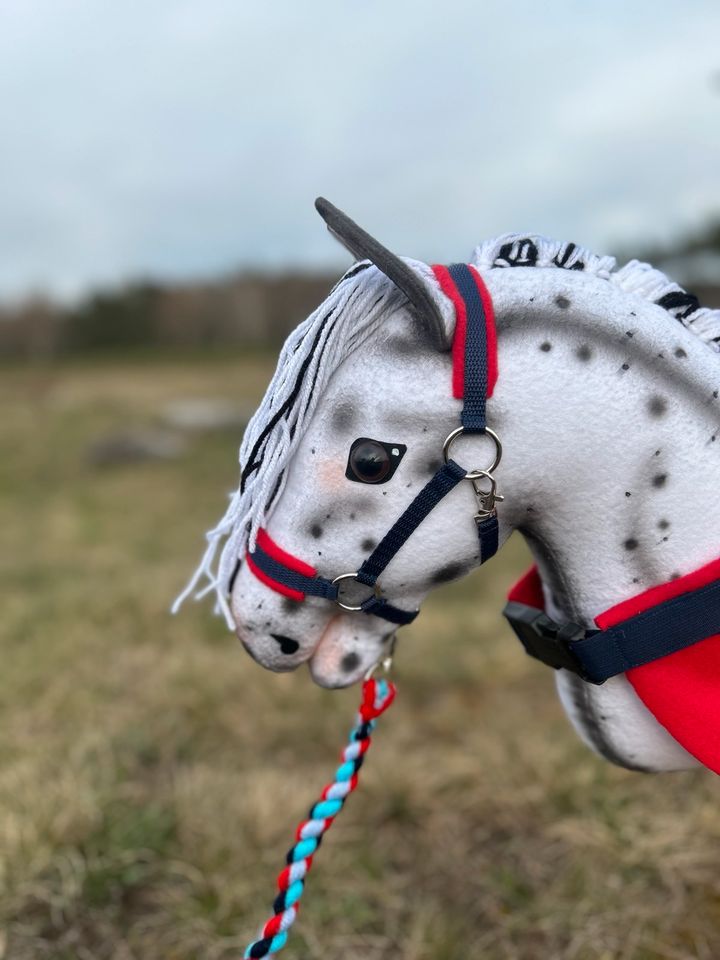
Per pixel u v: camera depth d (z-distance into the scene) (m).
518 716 2.62
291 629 0.98
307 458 0.91
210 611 3.71
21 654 3.13
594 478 0.91
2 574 4.72
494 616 3.65
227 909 1.73
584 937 1.64
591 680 0.99
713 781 2.07
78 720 2.58
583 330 0.89
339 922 1.72
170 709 2.69
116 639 3.36
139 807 2.09
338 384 0.89
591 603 0.98
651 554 0.94
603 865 1.84
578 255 0.98
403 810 2.10
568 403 0.88
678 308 0.98
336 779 1.10
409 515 0.90
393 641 1.08
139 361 24.81
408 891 1.85
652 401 0.90
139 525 6.23
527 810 2.08
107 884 1.80
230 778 2.22
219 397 15.09
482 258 0.97
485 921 1.75
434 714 2.70
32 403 15.19
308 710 2.69
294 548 0.94
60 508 6.98
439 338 0.85
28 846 1.86
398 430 0.88
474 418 0.87
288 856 1.10
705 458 0.91
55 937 1.70
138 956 1.66
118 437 9.52
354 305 0.88
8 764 2.24
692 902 1.71
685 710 0.94
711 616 0.93
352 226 0.84
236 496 0.97
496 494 0.91
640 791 2.06
